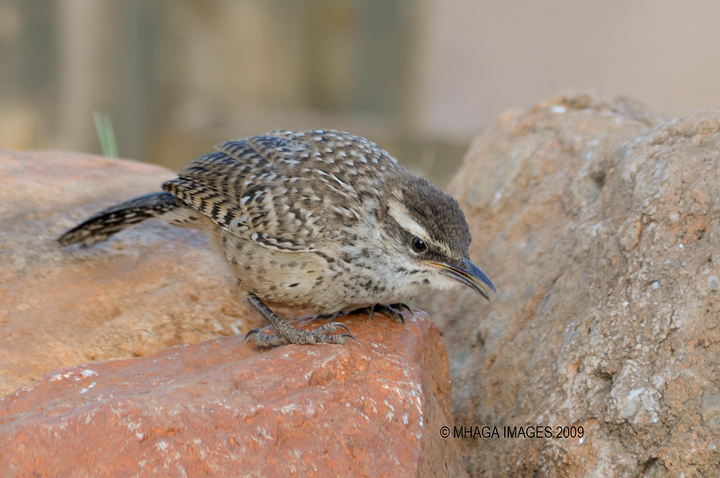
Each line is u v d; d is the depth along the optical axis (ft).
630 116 39.83
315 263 29.96
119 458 21.04
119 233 36.65
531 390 28.22
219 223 31.22
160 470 20.93
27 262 33.81
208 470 21.13
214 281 34.12
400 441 23.20
